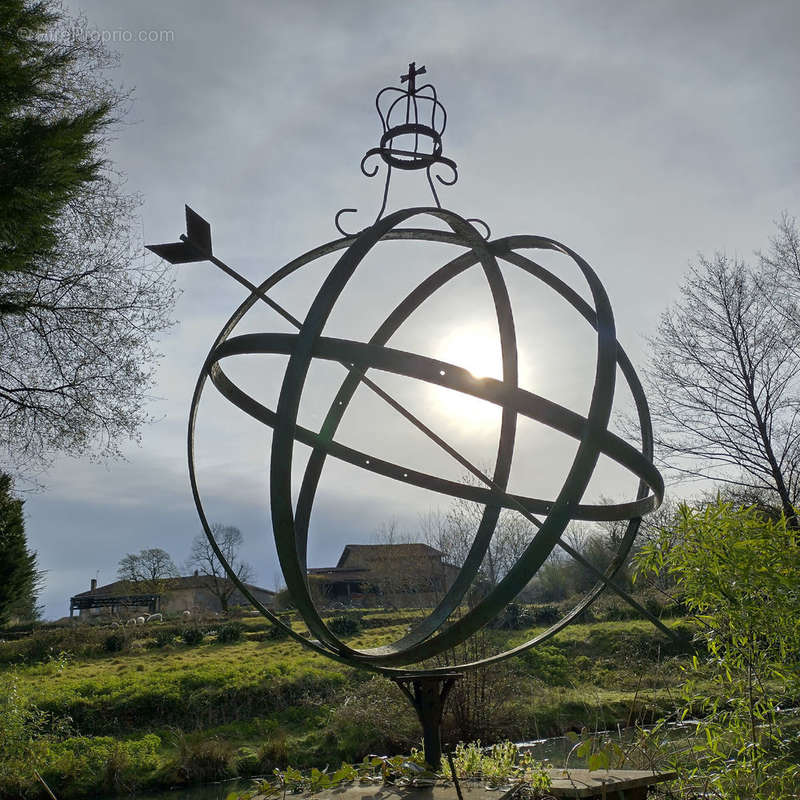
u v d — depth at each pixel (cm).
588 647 1852
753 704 364
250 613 3925
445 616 461
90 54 1410
